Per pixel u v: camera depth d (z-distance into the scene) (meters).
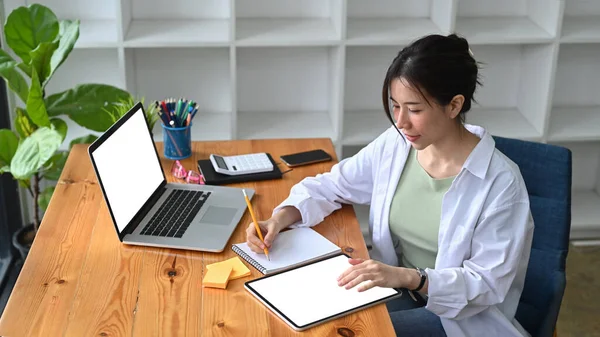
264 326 1.47
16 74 2.54
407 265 1.97
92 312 1.50
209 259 1.71
